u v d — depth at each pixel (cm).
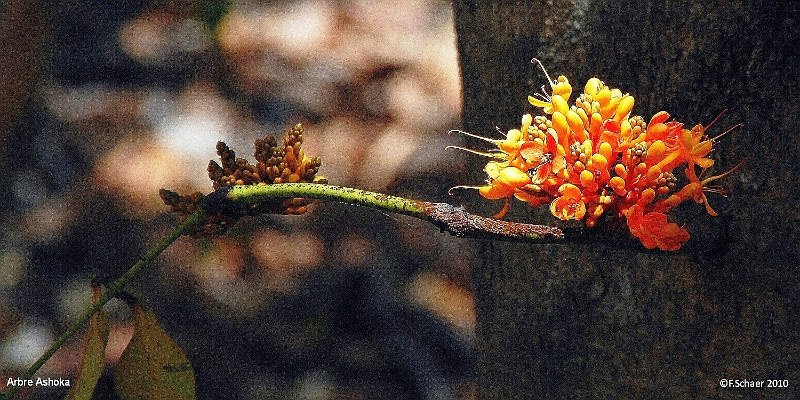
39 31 210
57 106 414
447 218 148
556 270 163
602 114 148
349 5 457
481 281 169
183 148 398
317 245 359
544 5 160
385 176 382
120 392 157
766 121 154
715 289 157
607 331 162
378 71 422
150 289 350
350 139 396
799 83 153
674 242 146
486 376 170
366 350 331
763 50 154
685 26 155
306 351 331
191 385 157
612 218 148
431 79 420
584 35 159
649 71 157
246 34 443
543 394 166
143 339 156
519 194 148
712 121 155
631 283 160
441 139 394
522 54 162
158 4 458
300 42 436
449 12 458
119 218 376
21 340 341
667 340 159
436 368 326
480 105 165
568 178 147
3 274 361
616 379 162
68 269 365
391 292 344
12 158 388
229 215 153
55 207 381
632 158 147
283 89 420
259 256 356
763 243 155
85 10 452
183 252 359
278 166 153
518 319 166
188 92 424
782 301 155
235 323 338
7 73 208
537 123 148
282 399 319
